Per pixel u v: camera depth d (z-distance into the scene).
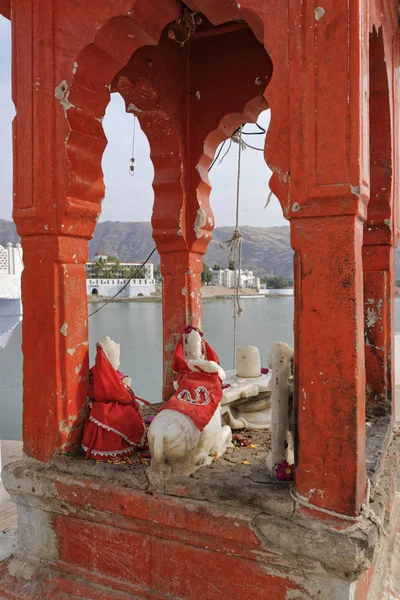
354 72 2.42
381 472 3.18
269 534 2.51
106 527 3.07
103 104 3.39
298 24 2.55
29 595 3.12
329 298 2.49
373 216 4.09
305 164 2.52
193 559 2.81
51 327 3.30
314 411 2.53
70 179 3.21
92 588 3.04
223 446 3.43
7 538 3.77
